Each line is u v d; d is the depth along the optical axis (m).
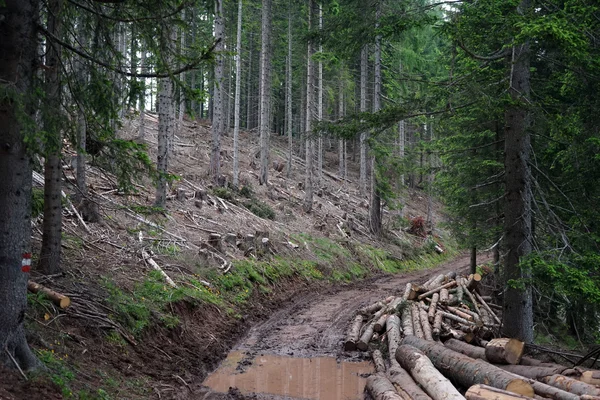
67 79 6.88
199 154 30.73
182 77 32.06
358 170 48.72
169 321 10.80
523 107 9.68
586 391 7.21
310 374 10.54
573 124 9.95
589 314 12.08
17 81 5.79
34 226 11.00
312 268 22.00
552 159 11.60
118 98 7.93
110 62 7.66
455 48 11.73
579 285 8.38
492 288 18.03
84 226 12.90
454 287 17.73
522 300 10.87
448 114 12.76
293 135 52.16
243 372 10.37
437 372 8.72
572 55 8.67
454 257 37.53
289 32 37.41
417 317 14.32
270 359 11.48
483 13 9.61
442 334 13.01
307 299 18.59
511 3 9.21
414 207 44.84
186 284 13.30
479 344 11.60
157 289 11.73
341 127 11.26
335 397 9.12
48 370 6.36
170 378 8.86
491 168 16.19
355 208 35.25
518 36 8.43
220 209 21.34
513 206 10.95
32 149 5.53
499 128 15.98
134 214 15.52
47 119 5.68
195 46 7.40
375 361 11.31
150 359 9.21
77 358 7.59
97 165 8.03
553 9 10.18
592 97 10.27
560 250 9.92
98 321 8.84
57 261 9.62
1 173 6.01
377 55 26.17
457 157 17.45
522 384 7.50
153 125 34.56
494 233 15.16
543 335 13.73
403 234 35.84
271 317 15.53
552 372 8.20
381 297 19.41
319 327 14.62
